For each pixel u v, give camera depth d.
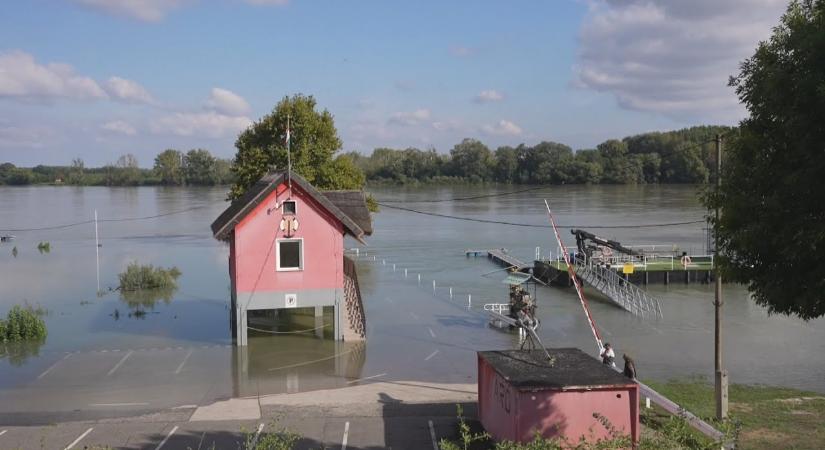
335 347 35.44
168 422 22.69
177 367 31.88
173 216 129.12
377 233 101.75
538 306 48.44
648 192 164.12
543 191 183.75
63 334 39.66
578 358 19.86
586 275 55.94
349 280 41.56
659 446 13.24
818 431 21.11
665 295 52.62
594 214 116.50
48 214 138.12
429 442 20.20
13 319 38.38
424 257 75.62
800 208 13.03
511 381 17.58
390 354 34.06
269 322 41.16
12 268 68.62
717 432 17.58
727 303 49.31
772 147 13.86
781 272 14.11
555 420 17.12
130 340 37.81
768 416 22.86
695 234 90.12
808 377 30.20
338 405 24.34
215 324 42.06
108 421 22.95
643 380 29.48
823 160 12.41
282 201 34.38
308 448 19.88
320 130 61.16
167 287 56.72
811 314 13.95
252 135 61.56
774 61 13.77
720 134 22.08
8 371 31.48
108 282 59.81
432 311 45.88
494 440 19.31
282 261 34.81
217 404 25.09
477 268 67.25
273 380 29.50
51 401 26.81
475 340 37.41
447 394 26.17
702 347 36.31
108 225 114.19
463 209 138.88
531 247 83.00
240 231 34.22
